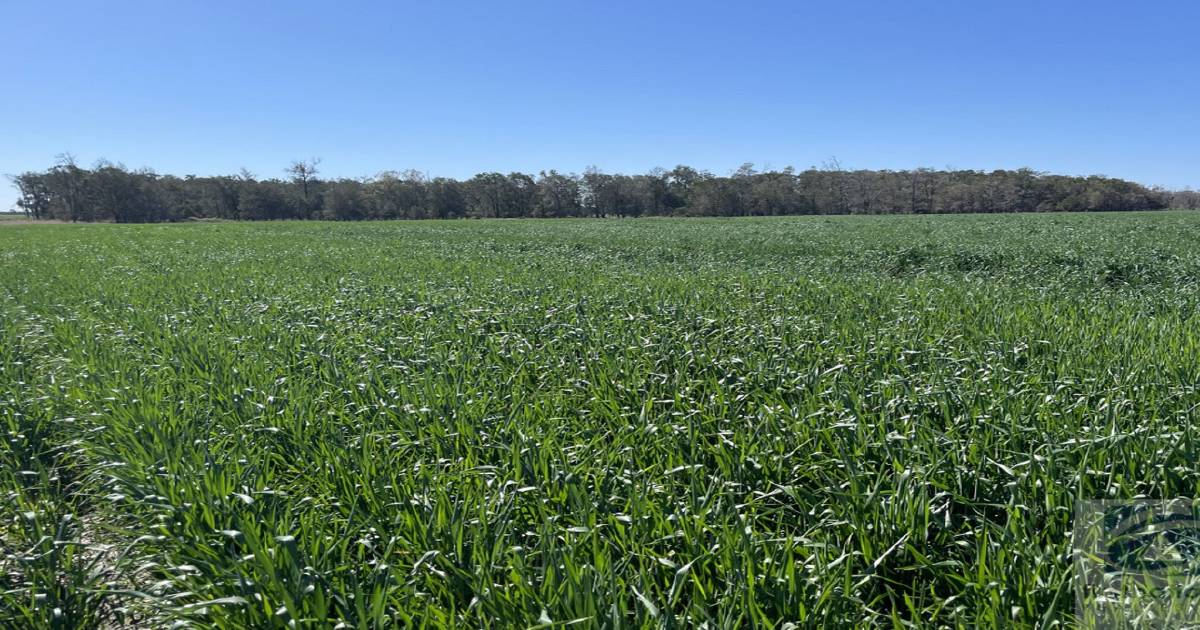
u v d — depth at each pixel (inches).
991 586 106.6
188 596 122.3
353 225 2311.8
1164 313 358.0
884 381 206.1
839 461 153.8
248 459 173.0
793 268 664.4
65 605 129.7
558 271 637.3
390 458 169.9
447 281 554.3
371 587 116.4
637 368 243.6
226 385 237.0
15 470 193.5
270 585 111.9
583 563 121.2
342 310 410.0
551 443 171.5
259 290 522.6
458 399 209.8
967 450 156.3
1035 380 207.9
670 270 657.6
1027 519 130.5
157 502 145.7
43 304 462.0
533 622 103.5
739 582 109.3
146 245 1181.1
